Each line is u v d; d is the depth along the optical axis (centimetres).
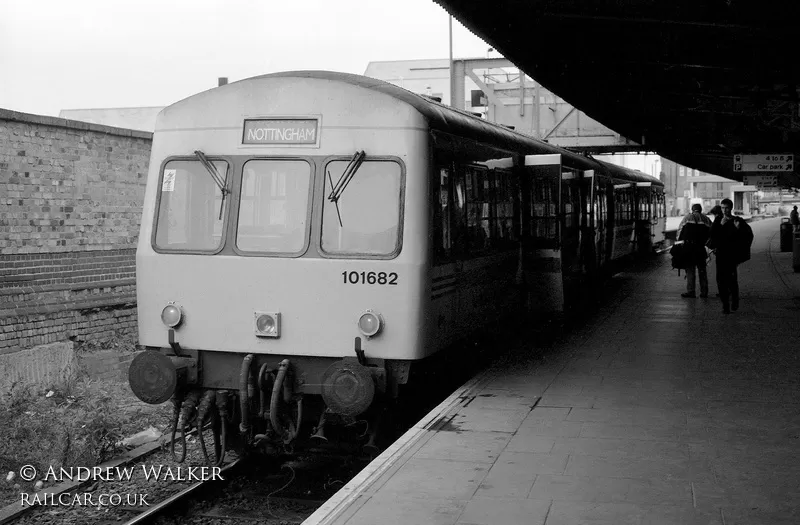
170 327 872
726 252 1628
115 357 1380
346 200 837
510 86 3441
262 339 848
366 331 823
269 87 858
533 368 1098
